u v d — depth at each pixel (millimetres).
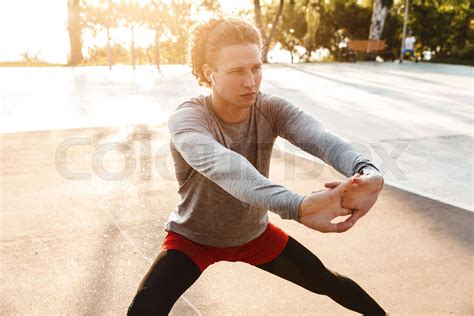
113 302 2895
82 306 2846
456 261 3484
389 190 4965
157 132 7152
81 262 3373
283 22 26109
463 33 27250
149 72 16656
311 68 19547
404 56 26828
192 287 3062
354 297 2107
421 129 7891
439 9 26859
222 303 2887
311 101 10469
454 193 4934
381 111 9438
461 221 4188
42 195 4656
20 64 20125
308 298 2957
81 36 22516
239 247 2041
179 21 21500
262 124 1939
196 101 1893
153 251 3570
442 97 11508
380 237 3873
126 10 21219
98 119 7980
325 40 26594
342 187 1403
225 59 1709
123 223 4062
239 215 1919
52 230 3885
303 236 3896
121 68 18516
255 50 1724
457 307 2895
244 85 1719
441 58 26734
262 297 2961
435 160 6102
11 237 3736
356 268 3365
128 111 8719
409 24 26750
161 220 4145
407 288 3107
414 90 12734
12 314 2750
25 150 6129
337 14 25906
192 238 1964
